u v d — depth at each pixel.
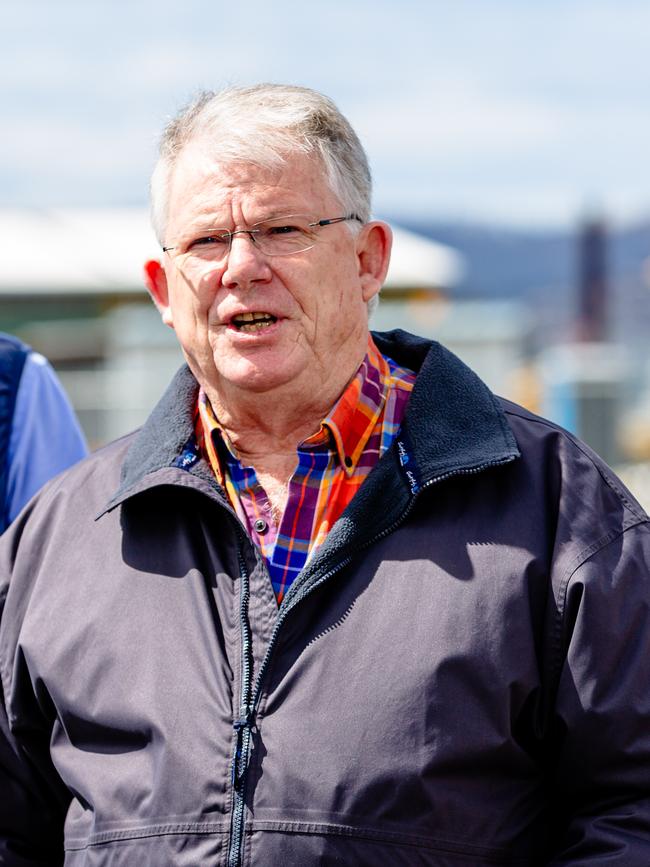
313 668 3.86
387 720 3.75
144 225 24.28
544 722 3.86
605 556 3.87
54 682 4.16
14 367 5.55
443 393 4.29
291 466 4.36
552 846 3.93
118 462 4.59
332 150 4.21
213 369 4.27
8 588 4.45
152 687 4.00
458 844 3.72
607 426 20.31
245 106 4.19
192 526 4.26
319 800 3.72
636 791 3.74
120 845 3.89
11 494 5.38
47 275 21.25
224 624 4.05
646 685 3.77
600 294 70.62
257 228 4.11
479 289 184.62
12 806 4.38
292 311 4.13
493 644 3.79
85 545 4.36
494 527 3.96
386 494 4.06
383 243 4.47
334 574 3.97
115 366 21.00
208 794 3.81
